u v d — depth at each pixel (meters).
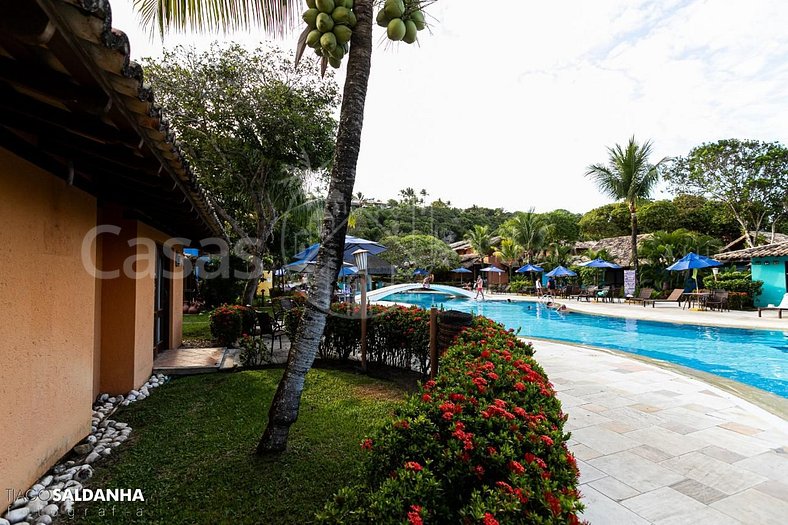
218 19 3.81
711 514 2.74
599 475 3.28
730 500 2.91
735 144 25.17
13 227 2.90
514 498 1.48
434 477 1.71
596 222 38.28
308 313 3.59
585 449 3.77
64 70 1.77
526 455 1.84
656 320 14.42
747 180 24.64
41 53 1.63
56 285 3.51
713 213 28.30
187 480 3.19
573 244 37.34
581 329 15.08
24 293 3.04
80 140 2.79
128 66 1.79
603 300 22.84
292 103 11.31
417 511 1.45
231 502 2.89
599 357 8.02
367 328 7.15
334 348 7.51
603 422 4.46
